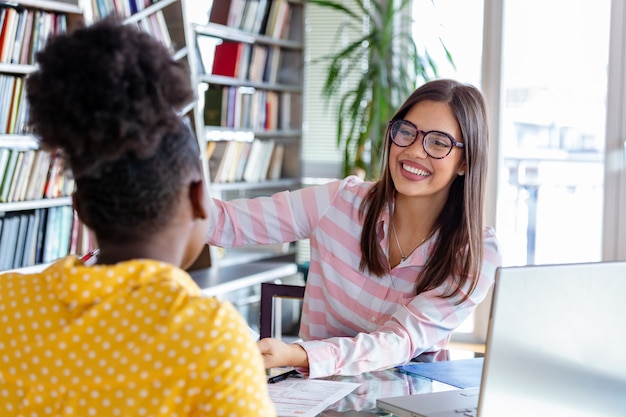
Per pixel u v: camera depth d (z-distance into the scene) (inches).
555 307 47.9
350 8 204.5
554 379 48.9
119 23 36.9
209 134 176.7
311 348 63.5
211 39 176.2
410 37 183.3
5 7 126.3
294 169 204.4
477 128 72.6
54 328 34.6
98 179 35.8
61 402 34.3
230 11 178.1
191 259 40.9
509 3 186.9
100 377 33.7
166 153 36.2
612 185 179.0
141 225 36.6
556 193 189.9
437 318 71.0
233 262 182.5
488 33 187.2
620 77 176.7
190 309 34.1
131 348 33.6
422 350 71.5
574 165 187.5
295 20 202.4
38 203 132.6
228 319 34.7
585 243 189.6
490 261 74.9
